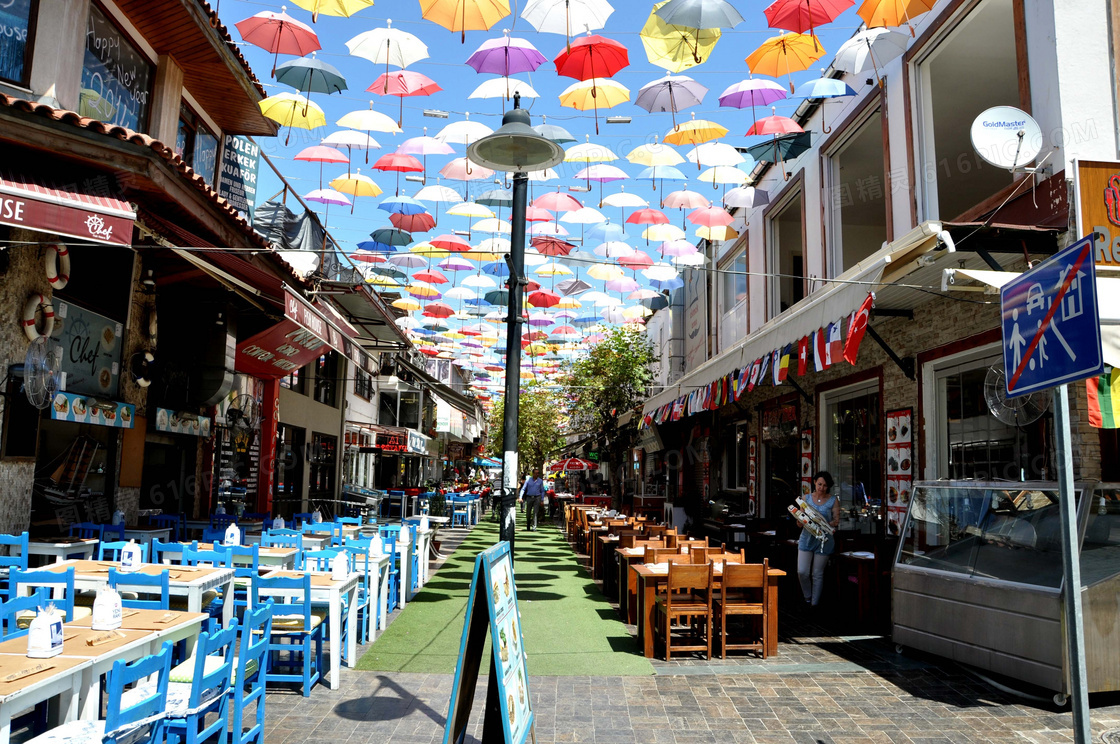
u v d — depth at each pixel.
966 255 6.95
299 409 18.45
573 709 5.74
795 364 13.64
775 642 7.36
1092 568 5.72
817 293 9.72
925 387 9.57
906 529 7.59
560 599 10.61
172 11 9.84
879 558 8.90
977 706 5.79
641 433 23.80
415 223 12.65
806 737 5.14
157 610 5.05
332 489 21.48
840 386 12.30
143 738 3.82
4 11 8.07
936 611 6.88
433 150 9.99
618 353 23.05
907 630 7.25
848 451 12.16
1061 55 7.02
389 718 5.47
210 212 8.31
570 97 8.88
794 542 11.54
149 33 10.37
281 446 17.41
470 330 23.78
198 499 12.84
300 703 5.78
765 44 7.84
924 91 9.54
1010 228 6.57
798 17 6.80
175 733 4.05
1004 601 6.11
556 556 16.02
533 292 15.91
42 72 8.35
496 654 3.94
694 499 21.27
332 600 6.23
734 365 11.76
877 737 5.13
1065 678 5.52
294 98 9.03
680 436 22.84
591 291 16.83
